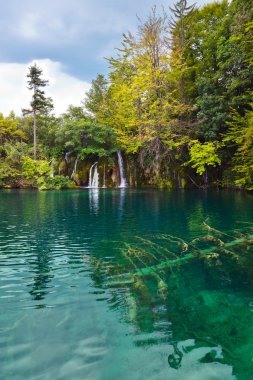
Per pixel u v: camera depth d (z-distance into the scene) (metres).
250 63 16.33
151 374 2.45
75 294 4.08
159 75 20.41
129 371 2.49
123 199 16.64
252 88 17.88
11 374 2.44
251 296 4.02
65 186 27.47
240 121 17.34
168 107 20.72
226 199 15.41
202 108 20.25
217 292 4.14
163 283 4.44
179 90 23.02
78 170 30.67
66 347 2.83
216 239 6.84
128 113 22.67
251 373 2.48
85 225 8.98
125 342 2.92
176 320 3.37
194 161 21.55
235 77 17.95
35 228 8.55
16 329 3.15
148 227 8.59
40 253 6.05
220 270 4.98
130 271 4.98
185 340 2.97
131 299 3.92
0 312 3.54
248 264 5.25
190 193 19.72
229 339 3.00
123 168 28.94
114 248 6.38
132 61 21.80
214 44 20.70
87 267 5.20
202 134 21.06
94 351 2.77
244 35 17.20
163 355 2.72
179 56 20.89
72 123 29.42
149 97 21.48
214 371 2.50
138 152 26.97
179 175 24.70
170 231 7.99
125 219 9.98
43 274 4.86
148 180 27.25
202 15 24.23
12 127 36.28
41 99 31.75
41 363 2.58
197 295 4.04
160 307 3.70
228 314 3.53
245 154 17.72
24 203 15.12
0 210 12.38
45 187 26.05
